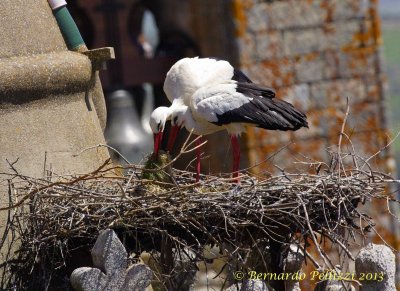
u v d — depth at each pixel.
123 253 9.66
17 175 10.19
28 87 10.58
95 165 11.16
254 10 19.75
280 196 10.09
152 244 10.27
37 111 10.70
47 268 10.20
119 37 21.47
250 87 12.05
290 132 19.56
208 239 10.18
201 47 20.92
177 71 12.36
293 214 9.99
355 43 20.38
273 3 19.88
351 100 20.27
